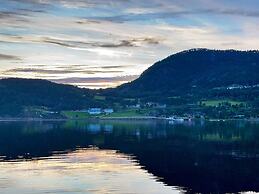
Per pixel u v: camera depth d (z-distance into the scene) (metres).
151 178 67.06
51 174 69.88
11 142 125.25
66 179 65.81
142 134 156.50
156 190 59.50
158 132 167.00
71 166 78.06
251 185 63.19
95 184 62.41
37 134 160.38
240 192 59.41
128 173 71.06
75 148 108.62
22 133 166.62
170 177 68.19
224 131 167.88
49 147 110.75
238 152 98.38
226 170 74.38
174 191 59.16
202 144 116.69
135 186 61.56
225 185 63.03
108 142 124.94
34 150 103.44
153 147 110.44
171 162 83.50
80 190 58.88
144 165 79.56
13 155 93.38
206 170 74.50
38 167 76.81
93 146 113.50
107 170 73.81
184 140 129.25
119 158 89.19
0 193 57.75
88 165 79.25
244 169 75.44
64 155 93.81
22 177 67.44
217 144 116.12
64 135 154.38
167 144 117.69
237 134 150.62
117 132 169.75
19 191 58.72
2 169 74.75
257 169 75.38
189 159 87.81
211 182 64.75
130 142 124.75
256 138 133.12
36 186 61.31
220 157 90.12
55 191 58.56
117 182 63.97
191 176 69.25
